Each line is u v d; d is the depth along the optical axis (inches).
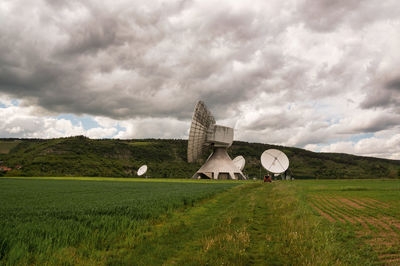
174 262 301.3
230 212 619.5
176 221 536.4
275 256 318.7
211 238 385.1
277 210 648.4
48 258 291.1
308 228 423.8
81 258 306.2
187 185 1852.9
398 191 1215.6
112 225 441.7
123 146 7047.2
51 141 7076.8
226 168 3218.5
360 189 1322.6
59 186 1819.6
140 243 372.2
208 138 3157.0
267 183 2117.4
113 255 323.3
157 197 902.4
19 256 288.2
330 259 289.9
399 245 366.0
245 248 345.1
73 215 531.2
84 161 5364.2
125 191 1331.2
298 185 1770.4
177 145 7677.2
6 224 429.4
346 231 444.1
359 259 305.3
